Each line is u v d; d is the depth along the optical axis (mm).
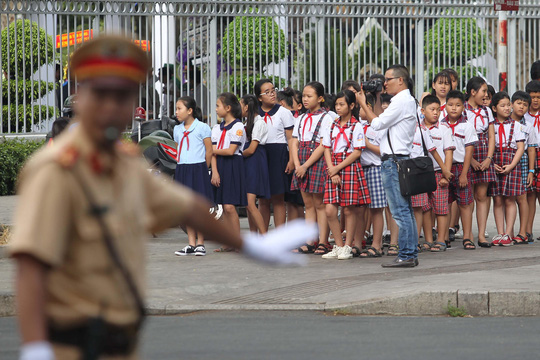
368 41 34406
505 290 13727
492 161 19844
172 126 26688
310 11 33250
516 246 20062
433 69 34688
